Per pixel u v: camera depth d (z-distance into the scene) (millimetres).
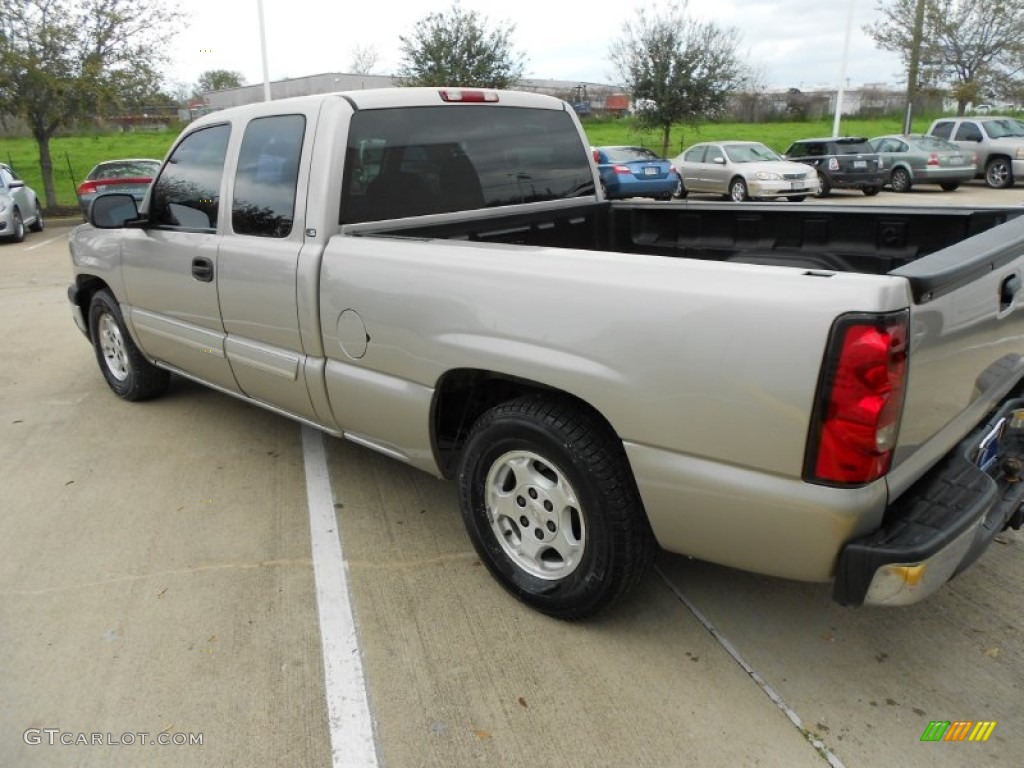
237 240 3791
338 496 3973
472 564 3330
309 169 3396
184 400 5496
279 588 3180
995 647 2736
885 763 2262
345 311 3242
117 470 4332
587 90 45969
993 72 25453
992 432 2701
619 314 2373
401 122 3588
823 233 3898
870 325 1961
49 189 19469
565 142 4410
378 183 3531
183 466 4367
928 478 2412
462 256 2832
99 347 5559
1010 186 19766
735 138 33812
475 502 2998
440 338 2881
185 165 4203
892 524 2201
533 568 2934
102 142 35969
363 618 2971
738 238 4211
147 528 3682
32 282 10359
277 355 3682
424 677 2652
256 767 2311
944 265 2141
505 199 4094
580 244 4531
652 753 2318
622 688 2582
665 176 18812
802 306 2043
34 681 2670
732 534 2332
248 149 3744
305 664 2729
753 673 2639
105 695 2600
